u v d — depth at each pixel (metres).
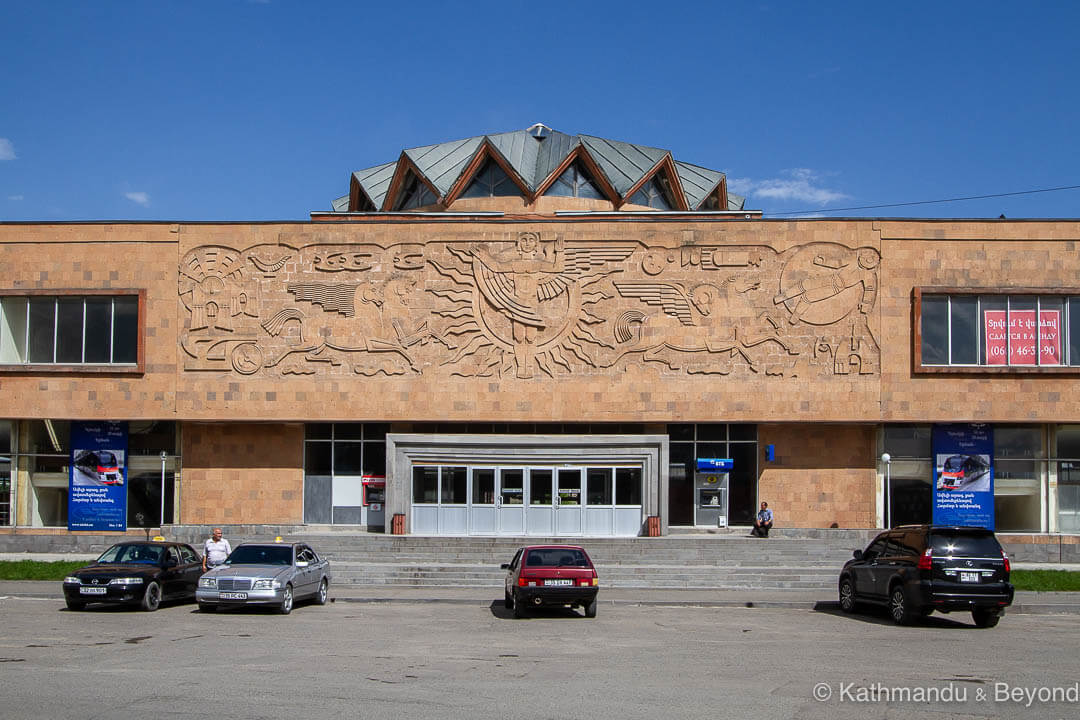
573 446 38.62
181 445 39.94
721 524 39.62
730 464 39.78
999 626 21.78
